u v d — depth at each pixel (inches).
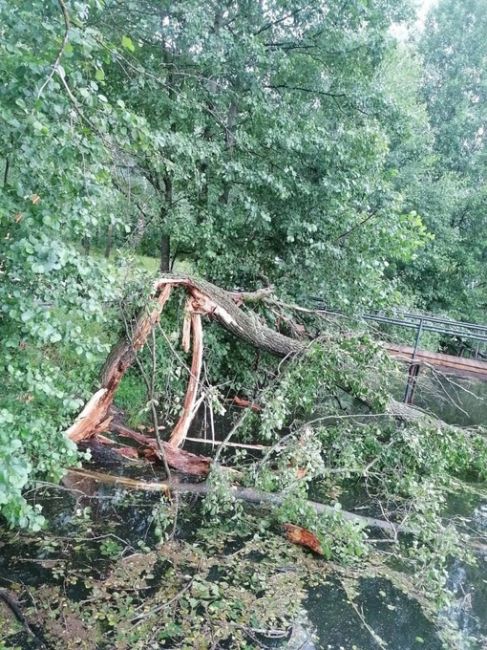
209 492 148.4
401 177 429.1
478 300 476.7
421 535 146.0
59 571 118.0
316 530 135.5
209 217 226.7
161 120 211.9
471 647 113.9
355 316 238.4
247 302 223.1
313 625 112.2
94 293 97.9
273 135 213.0
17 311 89.7
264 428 165.0
